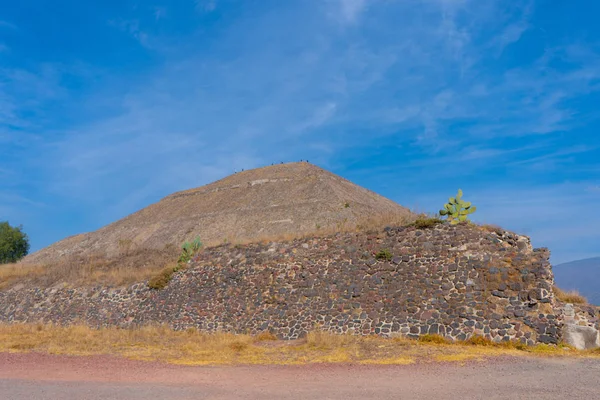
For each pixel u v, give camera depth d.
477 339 21.11
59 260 58.62
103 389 12.62
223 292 29.97
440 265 23.91
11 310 40.16
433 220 25.56
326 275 26.95
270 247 30.61
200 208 92.50
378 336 23.33
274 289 28.17
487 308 21.75
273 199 85.69
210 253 33.44
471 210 25.64
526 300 21.19
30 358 18.23
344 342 21.78
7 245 90.44
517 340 20.53
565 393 11.87
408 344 21.05
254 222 76.62
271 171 103.69
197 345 21.89
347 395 11.84
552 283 21.91
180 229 82.88
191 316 30.08
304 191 85.62
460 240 24.17
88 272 42.38
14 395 11.84
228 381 13.88
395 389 12.47
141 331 28.41
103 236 94.38
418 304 23.38
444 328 22.14
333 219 69.88
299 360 17.75
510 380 13.58
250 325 27.47
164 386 13.10
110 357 18.64
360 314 24.58
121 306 34.25
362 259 26.47
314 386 13.02
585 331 20.09
